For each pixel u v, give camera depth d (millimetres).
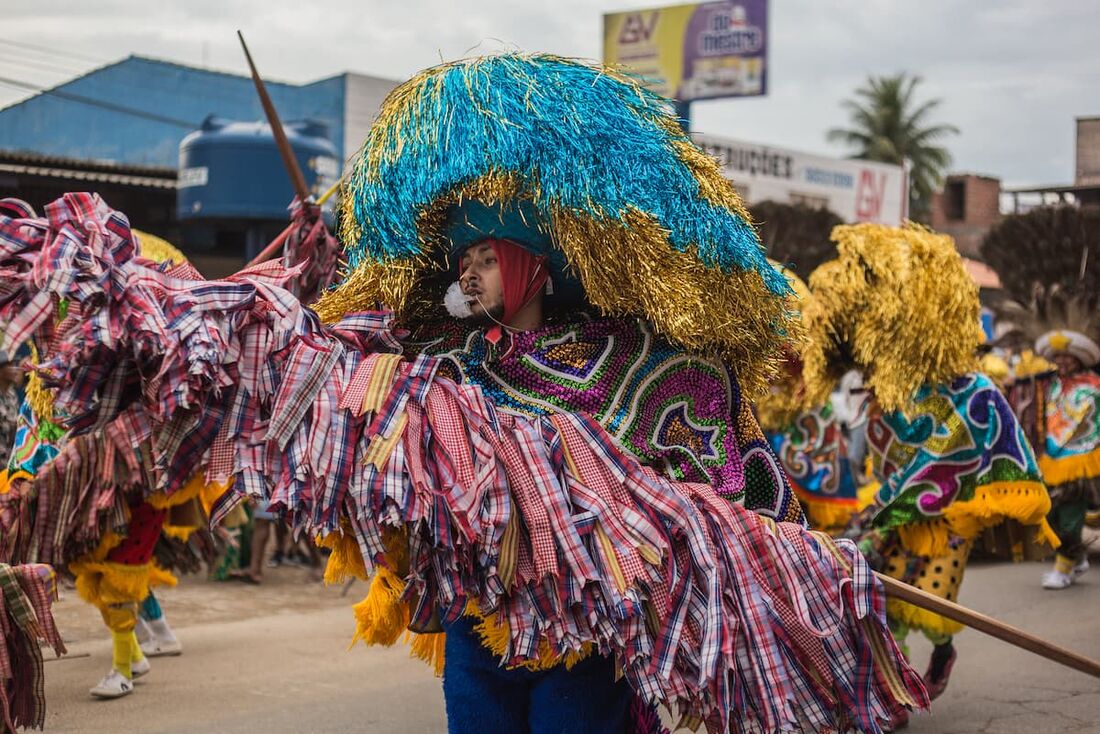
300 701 5902
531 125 2859
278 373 2721
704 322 2994
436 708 5812
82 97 19109
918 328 5629
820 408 7465
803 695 3061
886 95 46312
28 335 2594
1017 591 9141
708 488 3043
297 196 4504
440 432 2762
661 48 27766
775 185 25234
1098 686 6289
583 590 2811
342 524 2859
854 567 3107
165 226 16719
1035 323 9359
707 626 2871
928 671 5918
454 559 2738
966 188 44062
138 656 6262
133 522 5715
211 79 19031
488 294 3059
